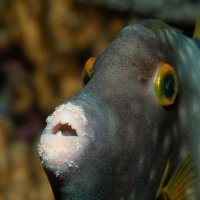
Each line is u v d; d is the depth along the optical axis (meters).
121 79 0.30
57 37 0.97
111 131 0.29
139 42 0.31
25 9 0.99
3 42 1.01
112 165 0.29
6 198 0.93
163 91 0.31
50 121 0.28
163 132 0.31
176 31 0.33
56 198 0.29
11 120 1.01
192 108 0.32
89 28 0.97
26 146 0.99
